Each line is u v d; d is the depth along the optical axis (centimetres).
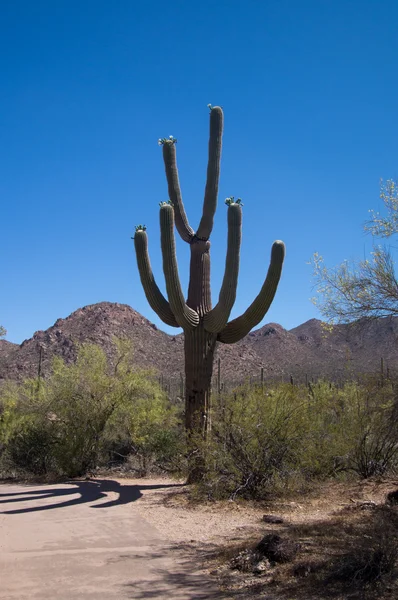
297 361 7919
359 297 958
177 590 575
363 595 529
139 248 1270
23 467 1609
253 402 1148
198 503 1041
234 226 1183
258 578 604
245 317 1234
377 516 796
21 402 1764
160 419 1689
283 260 1186
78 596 559
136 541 780
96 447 1573
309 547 691
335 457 1249
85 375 1641
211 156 1306
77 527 867
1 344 8688
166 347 8575
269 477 1091
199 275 1269
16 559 693
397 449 1271
